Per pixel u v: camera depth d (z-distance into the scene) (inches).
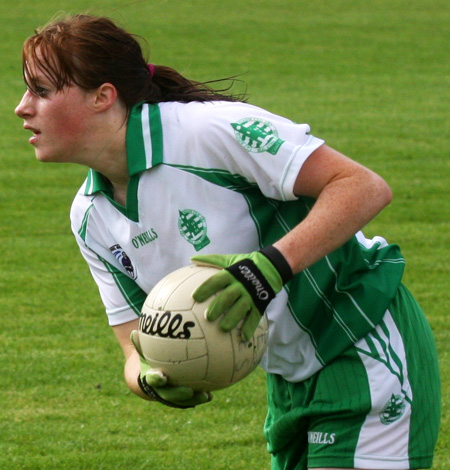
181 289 392.8
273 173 397.7
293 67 2859.3
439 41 3309.5
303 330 440.8
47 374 867.4
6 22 3467.0
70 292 1115.9
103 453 699.4
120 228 441.4
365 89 2566.4
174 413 780.6
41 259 1252.5
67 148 415.5
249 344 395.2
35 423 761.0
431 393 453.1
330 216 386.3
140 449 708.7
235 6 3941.9
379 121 2182.6
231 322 377.4
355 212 388.5
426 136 2037.4
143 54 443.2
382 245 467.8
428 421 452.1
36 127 411.8
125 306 482.6
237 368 394.9
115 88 410.9
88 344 946.7
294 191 402.0
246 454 697.0
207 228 418.6
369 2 4079.7
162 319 392.2
